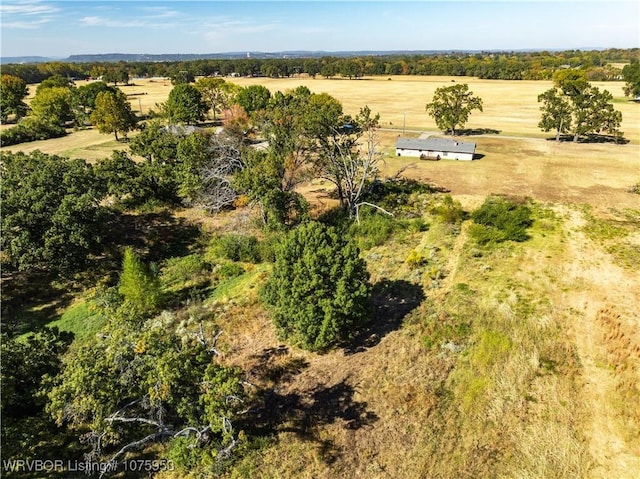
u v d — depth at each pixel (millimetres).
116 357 17906
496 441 19266
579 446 18906
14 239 31938
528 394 21531
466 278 31938
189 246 40656
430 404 21172
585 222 40781
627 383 21750
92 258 37688
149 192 47750
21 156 40344
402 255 36250
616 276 31562
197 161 46531
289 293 24688
